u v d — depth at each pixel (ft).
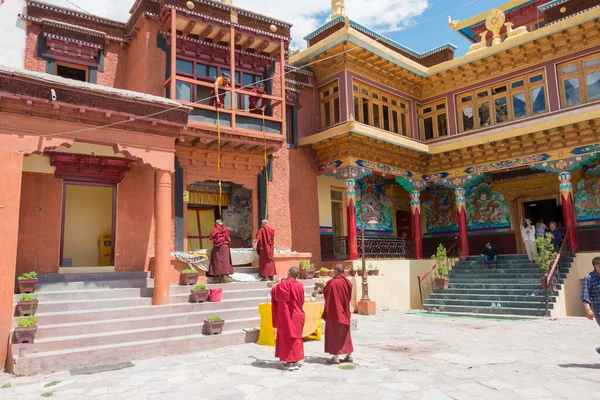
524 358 25.61
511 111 58.03
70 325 27.99
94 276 36.55
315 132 57.67
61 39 43.55
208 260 42.50
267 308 31.32
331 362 25.39
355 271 51.44
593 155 50.85
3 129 28.48
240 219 51.88
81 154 38.73
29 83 29.14
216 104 44.14
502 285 51.88
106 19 46.88
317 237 55.57
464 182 60.85
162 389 20.58
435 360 25.54
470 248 68.18
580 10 57.36
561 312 46.44
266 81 51.49
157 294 33.30
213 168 47.32
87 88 31.04
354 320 38.50
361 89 57.52
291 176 54.29
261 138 46.39
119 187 40.70
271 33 47.44
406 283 56.39
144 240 41.16
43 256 37.09
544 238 54.08
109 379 22.56
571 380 20.67
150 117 33.81
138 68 45.01
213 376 22.76
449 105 63.36
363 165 55.42
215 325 31.07
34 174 37.63
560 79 54.54
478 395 18.76
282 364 25.00
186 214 45.27
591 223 57.67
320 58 56.80
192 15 42.60
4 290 26.86
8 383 22.34
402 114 63.57
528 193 63.57
